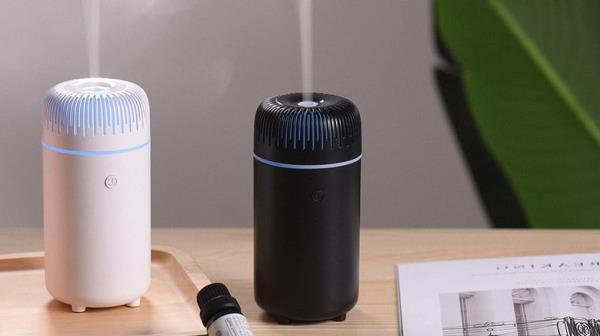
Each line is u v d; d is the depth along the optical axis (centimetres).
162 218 158
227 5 147
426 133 160
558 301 102
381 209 164
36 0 142
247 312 105
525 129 150
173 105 151
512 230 124
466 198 166
